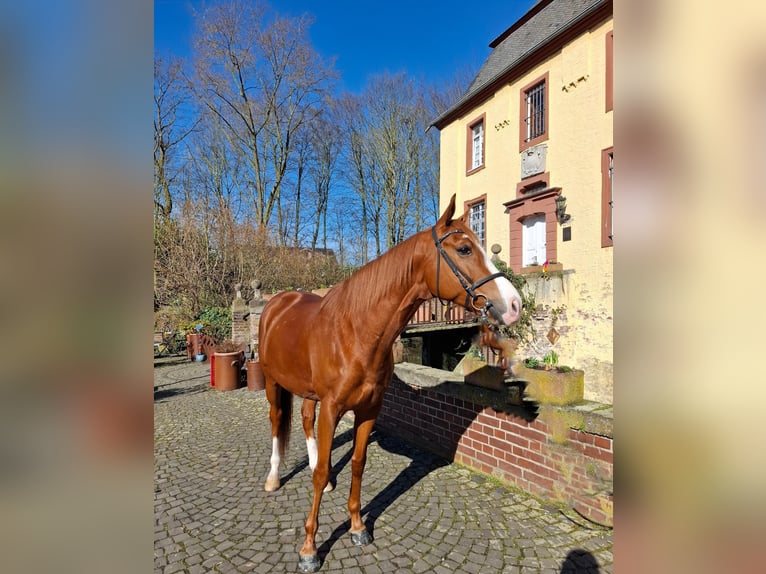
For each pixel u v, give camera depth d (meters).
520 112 10.33
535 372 3.08
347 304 2.43
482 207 12.02
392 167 23.98
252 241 16.38
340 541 2.59
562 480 2.89
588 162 8.46
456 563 2.35
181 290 14.23
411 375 4.29
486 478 3.45
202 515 2.92
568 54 8.89
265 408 6.04
